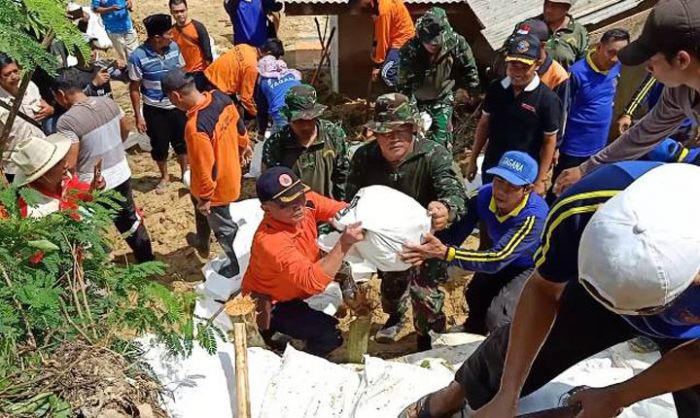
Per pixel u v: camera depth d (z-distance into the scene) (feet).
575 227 7.36
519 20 21.77
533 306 8.01
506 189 12.50
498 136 17.17
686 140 12.80
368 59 29.55
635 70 19.85
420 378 11.06
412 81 20.45
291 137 15.40
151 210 23.07
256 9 27.71
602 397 7.88
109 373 9.11
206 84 25.08
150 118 22.91
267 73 22.57
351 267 12.70
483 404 9.52
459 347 13.50
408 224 12.18
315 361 11.44
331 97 30.01
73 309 10.34
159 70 22.39
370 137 21.97
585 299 8.72
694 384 7.30
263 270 12.85
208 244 20.47
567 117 18.42
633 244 6.02
